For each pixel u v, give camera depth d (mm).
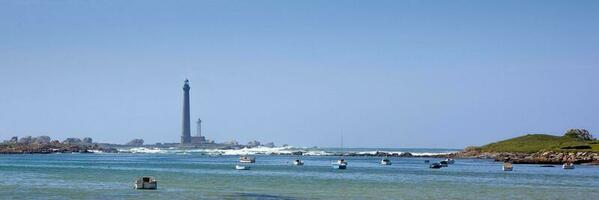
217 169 193750
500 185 129250
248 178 146500
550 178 153875
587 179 149625
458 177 157500
